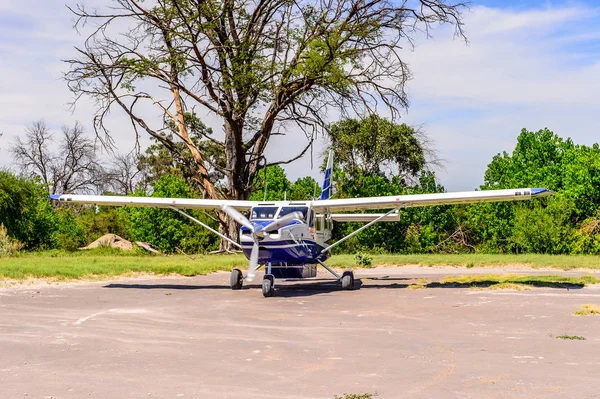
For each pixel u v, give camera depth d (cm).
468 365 617
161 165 6334
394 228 3538
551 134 4009
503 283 1496
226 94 2992
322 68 2866
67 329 852
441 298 1243
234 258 2703
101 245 3766
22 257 2594
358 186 3700
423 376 573
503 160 4316
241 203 1623
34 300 1203
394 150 4650
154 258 2659
